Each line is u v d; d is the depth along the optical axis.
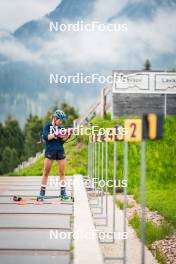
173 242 16.53
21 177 33.25
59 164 18.72
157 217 20.72
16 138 148.00
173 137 37.91
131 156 35.28
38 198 18.67
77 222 13.36
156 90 47.09
